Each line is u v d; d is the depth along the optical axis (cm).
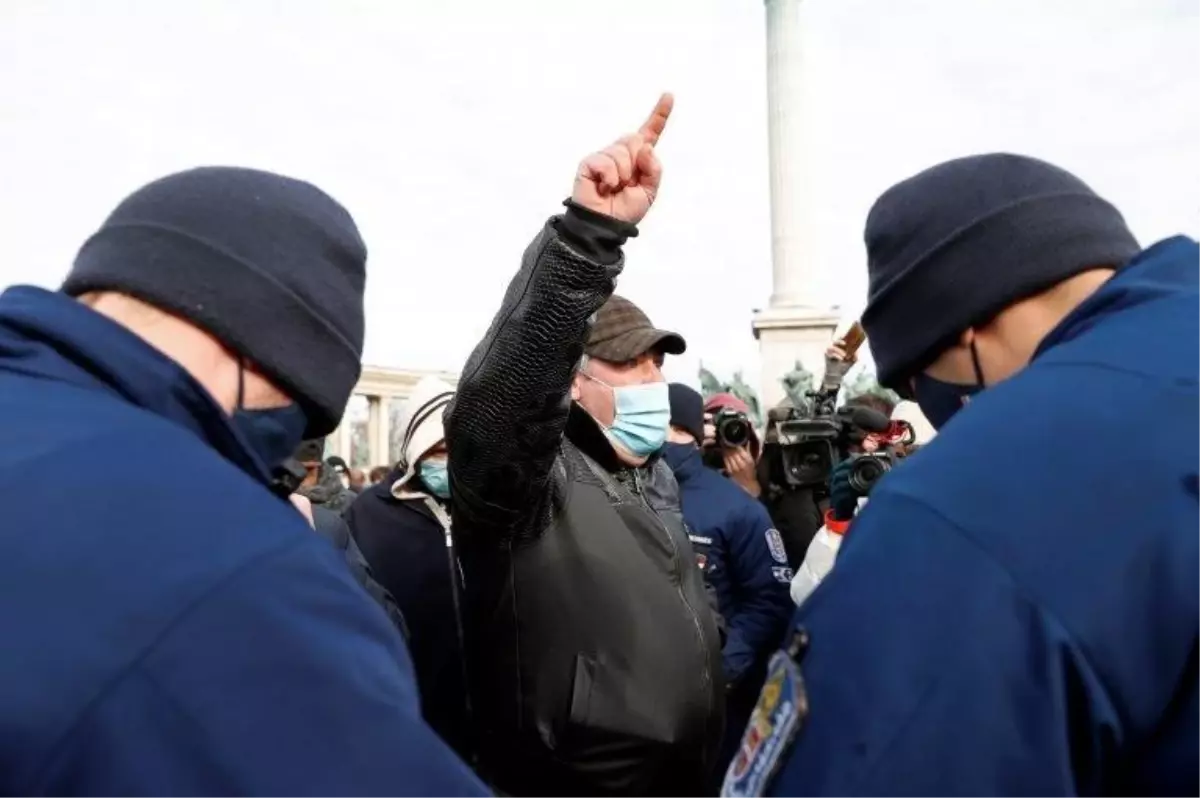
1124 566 100
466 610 226
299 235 127
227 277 119
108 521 93
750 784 115
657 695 210
